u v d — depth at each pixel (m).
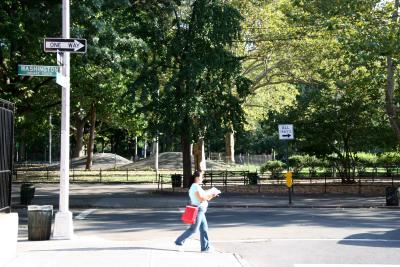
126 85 33.25
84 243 12.22
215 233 14.52
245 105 42.62
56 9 20.48
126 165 59.38
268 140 79.69
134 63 24.61
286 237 13.70
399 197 23.44
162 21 29.19
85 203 23.84
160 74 31.08
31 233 12.94
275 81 42.19
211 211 20.95
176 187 32.75
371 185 30.69
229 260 10.11
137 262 9.63
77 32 20.58
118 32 24.73
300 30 31.11
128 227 16.05
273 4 35.03
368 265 9.95
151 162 58.28
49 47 13.12
